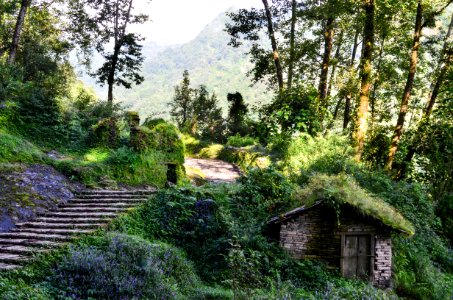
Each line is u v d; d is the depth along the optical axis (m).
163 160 16.42
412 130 21.89
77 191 12.80
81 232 9.33
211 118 39.12
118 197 12.23
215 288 9.13
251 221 11.17
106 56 26.80
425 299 11.33
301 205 11.36
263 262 10.25
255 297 8.09
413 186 16.64
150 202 11.70
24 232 9.65
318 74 24.70
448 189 20.41
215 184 13.98
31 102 16.28
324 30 22.62
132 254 8.38
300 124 17.64
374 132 22.89
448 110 20.59
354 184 12.65
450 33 21.86
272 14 25.34
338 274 10.97
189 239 11.07
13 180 11.70
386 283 11.34
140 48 27.23
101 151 15.70
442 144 20.72
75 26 28.23
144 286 7.53
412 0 18.05
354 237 11.41
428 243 14.95
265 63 26.34
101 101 19.28
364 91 17.70
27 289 6.66
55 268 7.67
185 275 8.96
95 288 7.15
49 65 26.61
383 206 11.91
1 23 28.28
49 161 13.82
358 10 18.56
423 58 23.94
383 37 22.16
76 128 16.06
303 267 10.62
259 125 19.38
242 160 22.91
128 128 17.03
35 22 30.72
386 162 20.17
